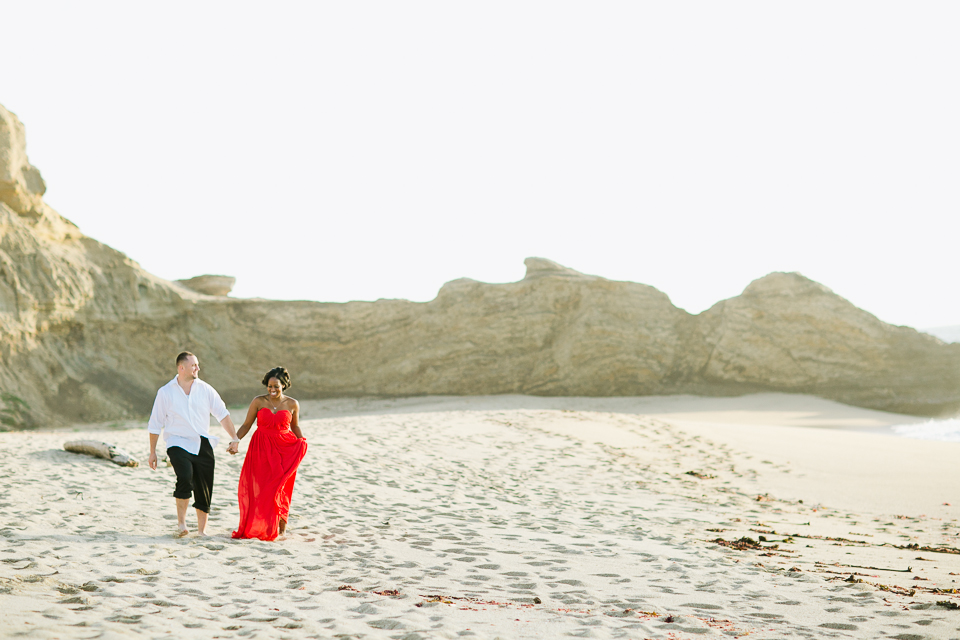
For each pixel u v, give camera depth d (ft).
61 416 78.64
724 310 110.42
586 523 25.91
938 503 33.27
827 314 104.99
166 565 16.10
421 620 12.32
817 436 53.78
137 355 94.99
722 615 13.56
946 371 100.17
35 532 18.98
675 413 88.53
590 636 11.60
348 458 38.06
